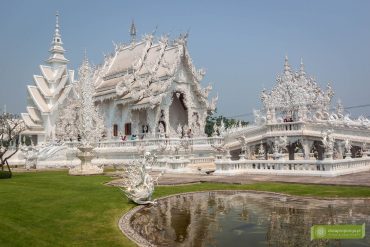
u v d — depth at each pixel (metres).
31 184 24.86
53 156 49.59
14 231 11.64
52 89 72.69
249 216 14.01
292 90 44.06
